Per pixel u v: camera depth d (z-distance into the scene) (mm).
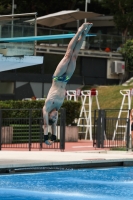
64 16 85938
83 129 72625
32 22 44688
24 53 43562
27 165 37969
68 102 68500
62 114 53656
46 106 32344
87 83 87688
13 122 66562
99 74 88750
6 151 52531
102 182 33719
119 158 43219
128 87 81875
